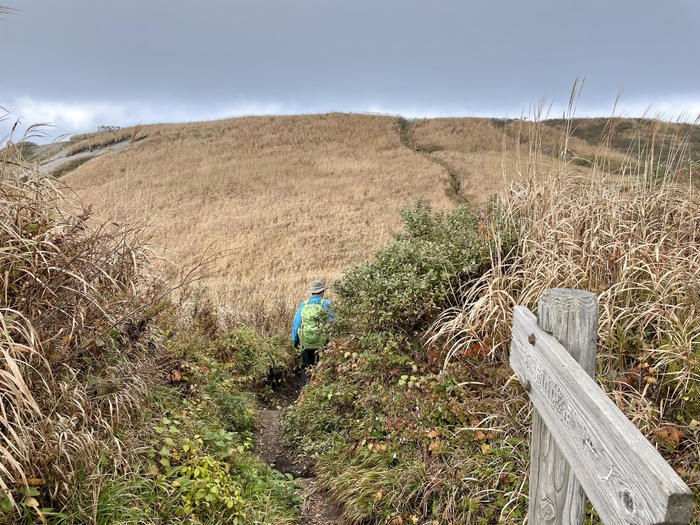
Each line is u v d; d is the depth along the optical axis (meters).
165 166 55.97
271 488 4.07
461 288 4.97
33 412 2.77
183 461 3.53
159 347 4.63
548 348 1.55
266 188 48.59
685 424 2.96
